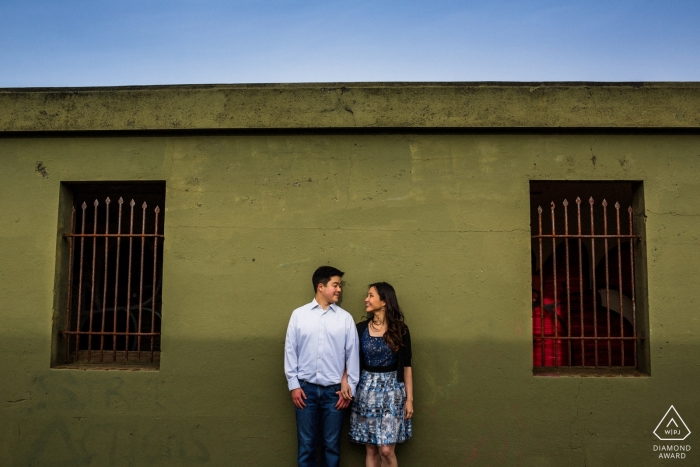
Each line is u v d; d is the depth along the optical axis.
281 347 4.18
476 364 4.12
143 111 4.25
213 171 4.30
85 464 4.15
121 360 4.44
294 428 4.13
